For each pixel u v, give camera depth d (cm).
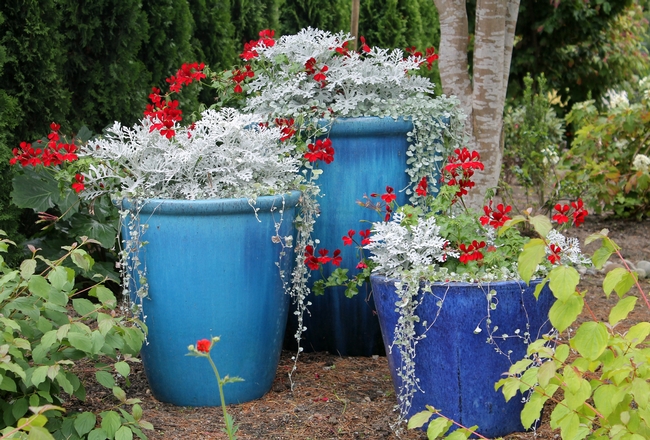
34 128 407
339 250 281
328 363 306
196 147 254
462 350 222
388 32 755
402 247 237
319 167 293
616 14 988
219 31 533
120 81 440
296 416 247
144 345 254
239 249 242
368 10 750
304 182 291
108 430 205
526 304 223
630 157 622
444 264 247
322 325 312
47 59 396
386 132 288
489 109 399
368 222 293
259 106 307
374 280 238
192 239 238
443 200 265
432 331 224
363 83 304
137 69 448
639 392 159
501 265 237
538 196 672
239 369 254
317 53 304
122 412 218
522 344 226
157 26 468
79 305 220
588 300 410
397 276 232
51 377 194
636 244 557
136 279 249
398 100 301
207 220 237
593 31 975
